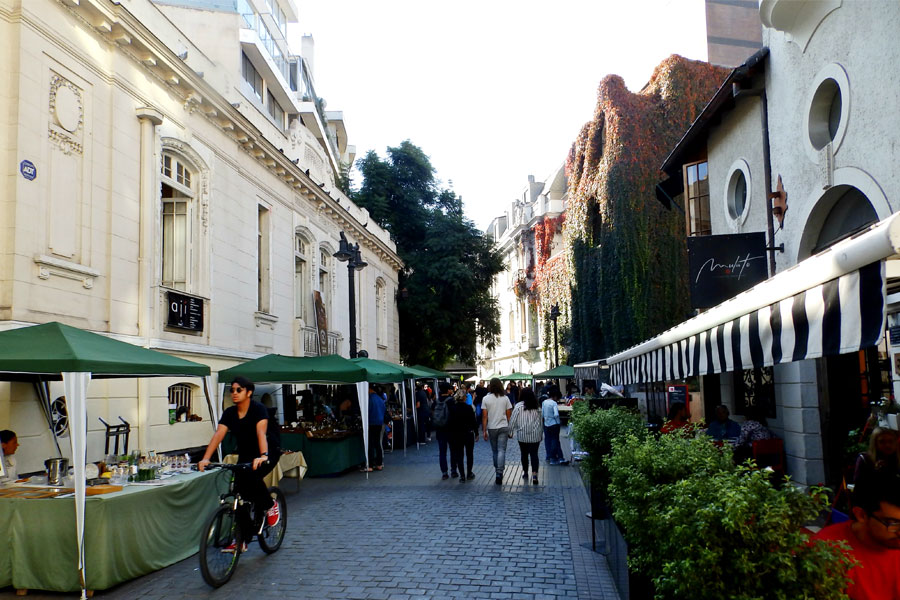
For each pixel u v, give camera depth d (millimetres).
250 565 6449
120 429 9438
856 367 8336
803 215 8555
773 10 8492
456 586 5695
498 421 11352
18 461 7555
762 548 2816
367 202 30281
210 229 12570
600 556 6602
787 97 9039
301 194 18156
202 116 12445
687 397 14508
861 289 2975
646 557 3543
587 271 24828
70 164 8789
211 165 12727
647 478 3781
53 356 6141
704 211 13789
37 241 8086
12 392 7566
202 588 5824
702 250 9539
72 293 8688
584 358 24953
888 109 6453
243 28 18891
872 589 2990
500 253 32875
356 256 16203
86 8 9125
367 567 6309
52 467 6750
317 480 12508
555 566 6266
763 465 8680
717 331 5160
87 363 6199
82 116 9055
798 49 8609
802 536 2812
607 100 22219
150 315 10438
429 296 30391
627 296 20922
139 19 10203
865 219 7625
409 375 18016
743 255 9422
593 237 24641
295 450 12891
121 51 9961
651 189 21203
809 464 8398
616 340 21375
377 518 8633
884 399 7008
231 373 12172
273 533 6918
